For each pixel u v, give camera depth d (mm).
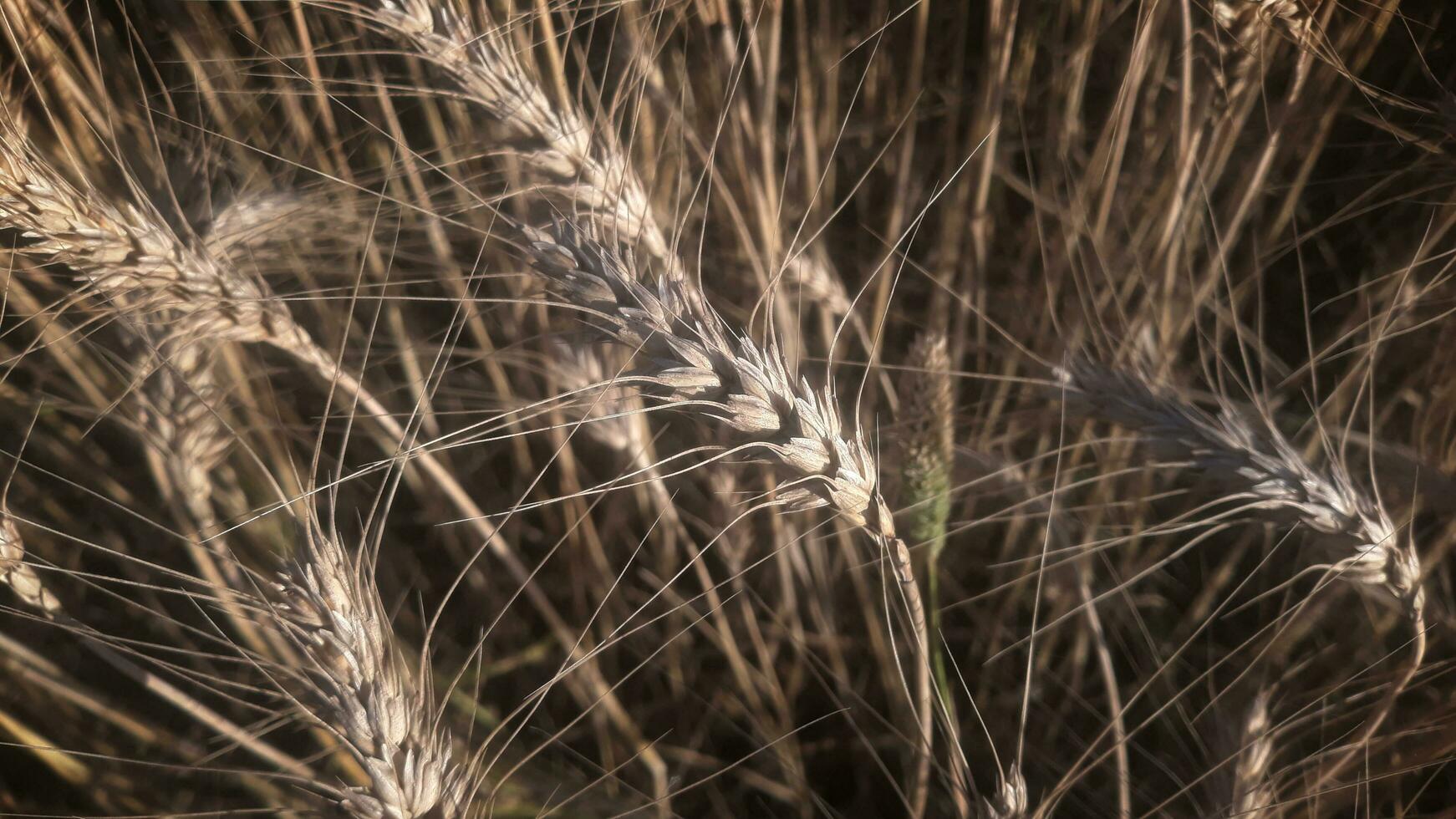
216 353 735
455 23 679
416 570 813
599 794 757
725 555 765
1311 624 744
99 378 775
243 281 691
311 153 770
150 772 761
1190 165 731
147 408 715
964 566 796
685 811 781
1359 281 801
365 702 629
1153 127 778
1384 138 784
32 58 724
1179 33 750
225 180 730
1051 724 763
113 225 667
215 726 707
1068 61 783
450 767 646
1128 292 750
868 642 796
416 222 748
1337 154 802
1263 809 667
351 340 794
